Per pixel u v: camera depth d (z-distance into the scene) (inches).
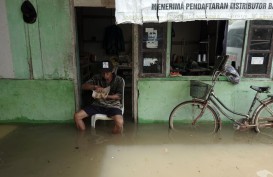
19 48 176.2
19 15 170.4
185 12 139.6
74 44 176.7
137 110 187.2
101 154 146.9
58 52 177.0
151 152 149.9
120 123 167.2
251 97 185.0
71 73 180.5
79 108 189.2
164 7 138.9
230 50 199.6
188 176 126.7
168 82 181.2
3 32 173.2
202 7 139.3
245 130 179.9
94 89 170.6
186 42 304.7
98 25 304.8
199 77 181.3
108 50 285.6
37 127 182.7
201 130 180.4
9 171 129.5
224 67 175.3
